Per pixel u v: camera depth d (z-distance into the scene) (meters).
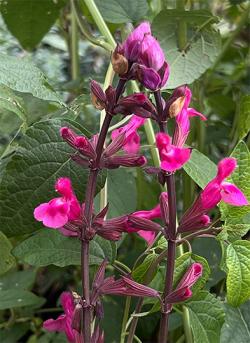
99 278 0.43
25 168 0.49
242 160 0.46
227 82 0.86
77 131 0.50
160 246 0.49
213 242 0.62
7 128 0.60
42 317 0.86
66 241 0.52
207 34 0.62
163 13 0.62
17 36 0.79
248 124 0.56
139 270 0.48
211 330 0.48
